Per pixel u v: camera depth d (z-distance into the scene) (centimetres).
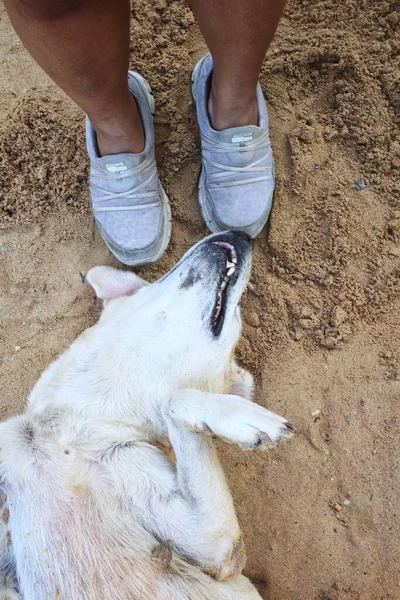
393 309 78
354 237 79
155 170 78
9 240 82
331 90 83
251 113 74
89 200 82
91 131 75
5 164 82
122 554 55
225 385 63
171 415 56
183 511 56
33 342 80
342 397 75
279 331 78
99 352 60
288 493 73
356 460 73
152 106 82
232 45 61
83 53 54
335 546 71
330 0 84
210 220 79
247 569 72
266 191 78
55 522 55
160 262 81
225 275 63
